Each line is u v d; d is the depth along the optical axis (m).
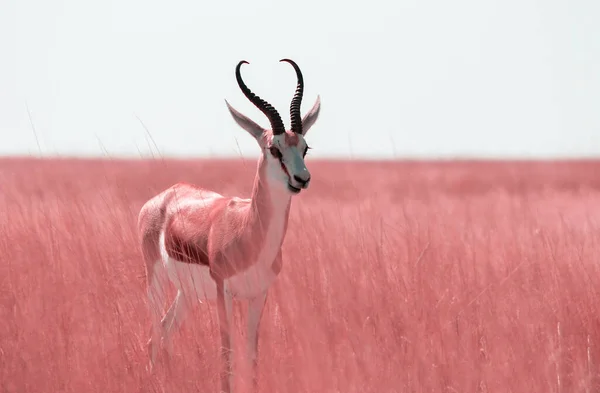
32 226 30.53
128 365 21.09
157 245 26.14
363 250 29.09
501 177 103.31
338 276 26.27
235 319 24.05
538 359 21.20
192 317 23.12
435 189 81.31
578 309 24.23
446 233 34.56
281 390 20.50
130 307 24.62
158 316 24.45
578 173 116.50
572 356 21.69
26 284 25.42
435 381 20.38
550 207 61.62
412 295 25.17
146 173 79.81
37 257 27.25
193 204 25.27
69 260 27.53
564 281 26.00
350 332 22.70
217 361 21.48
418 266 27.06
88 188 55.72
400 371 20.67
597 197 73.44
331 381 20.55
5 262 26.88
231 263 22.42
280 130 22.08
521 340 22.34
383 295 24.59
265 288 22.88
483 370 20.80
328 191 72.00
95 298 24.47
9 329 22.34
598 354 21.89
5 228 30.77
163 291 26.22
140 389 20.39
